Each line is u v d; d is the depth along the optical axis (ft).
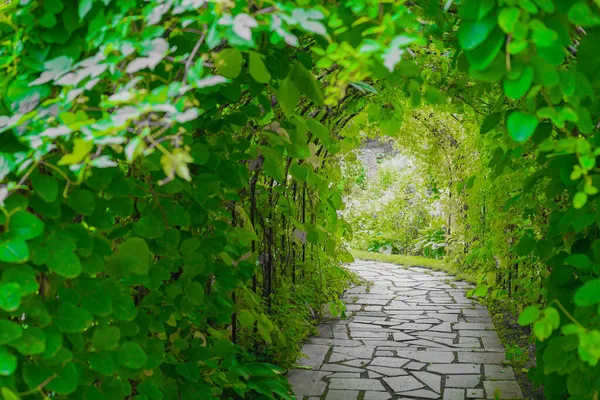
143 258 5.31
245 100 9.12
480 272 21.17
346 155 21.16
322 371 13.85
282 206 12.34
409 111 20.08
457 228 26.35
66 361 4.28
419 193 37.52
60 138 4.34
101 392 5.09
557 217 6.20
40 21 4.35
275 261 14.87
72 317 4.37
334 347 15.85
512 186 12.77
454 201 26.21
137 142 3.27
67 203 4.64
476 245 21.75
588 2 3.78
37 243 4.20
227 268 7.77
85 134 3.45
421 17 6.66
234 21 3.23
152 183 6.16
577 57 4.17
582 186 4.59
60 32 4.48
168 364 7.09
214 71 6.23
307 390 12.62
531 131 3.53
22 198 4.19
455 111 14.87
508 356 13.70
